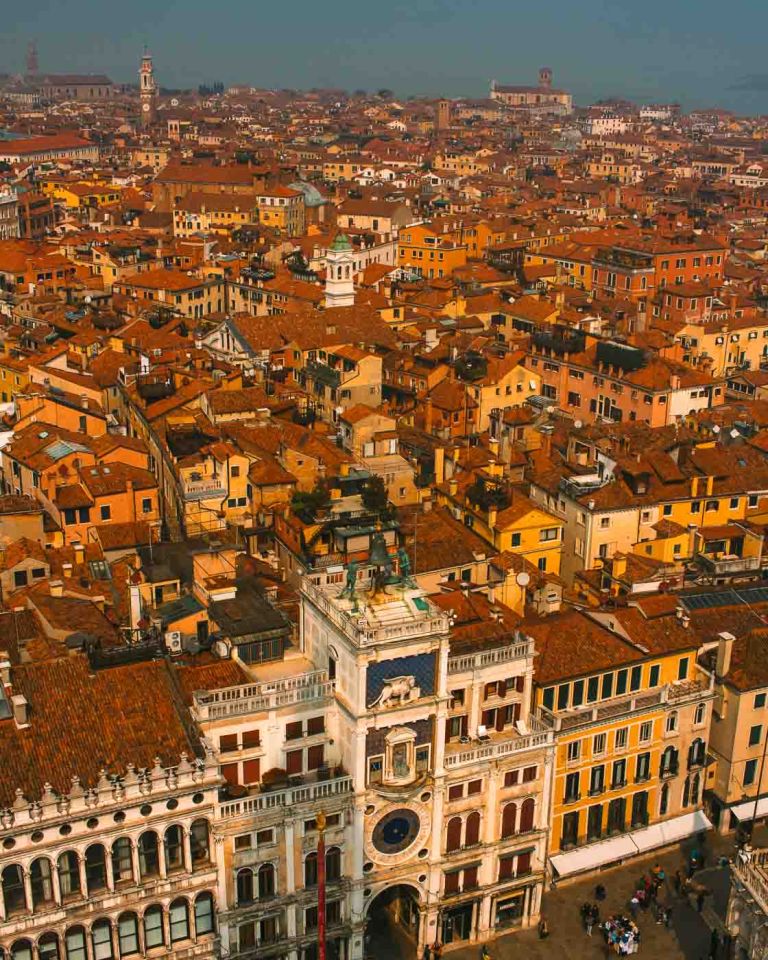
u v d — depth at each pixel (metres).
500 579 105.50
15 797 68.19
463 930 85.62
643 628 93.19
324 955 71.25
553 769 85.56
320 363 182.00
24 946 68.94
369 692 76.44
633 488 128.62
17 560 104.56
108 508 123.81
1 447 136.88
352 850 78.38
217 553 97.44
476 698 83.00
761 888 70.69
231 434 136.38
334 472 126.38
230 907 75.19
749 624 100.25
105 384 169.38
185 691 76.81
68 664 75.44
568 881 90.62
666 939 85.69
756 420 171.38
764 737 95.44
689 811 95.75
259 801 74.19
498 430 160.25
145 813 70.56
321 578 84.56
